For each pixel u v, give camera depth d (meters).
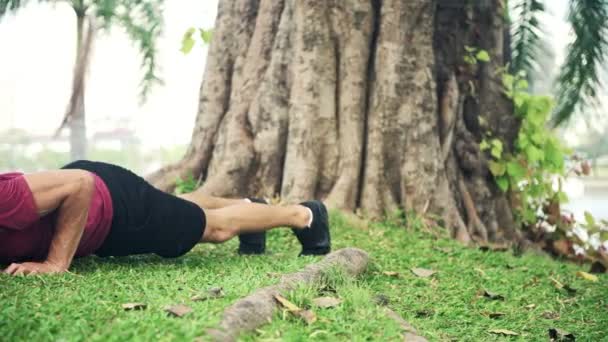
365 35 6.95
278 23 7.25
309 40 6.86
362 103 6.90
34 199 3.83
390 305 4.25
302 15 6.89
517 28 8.52
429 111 6.93
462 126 7.38
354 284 4.18
